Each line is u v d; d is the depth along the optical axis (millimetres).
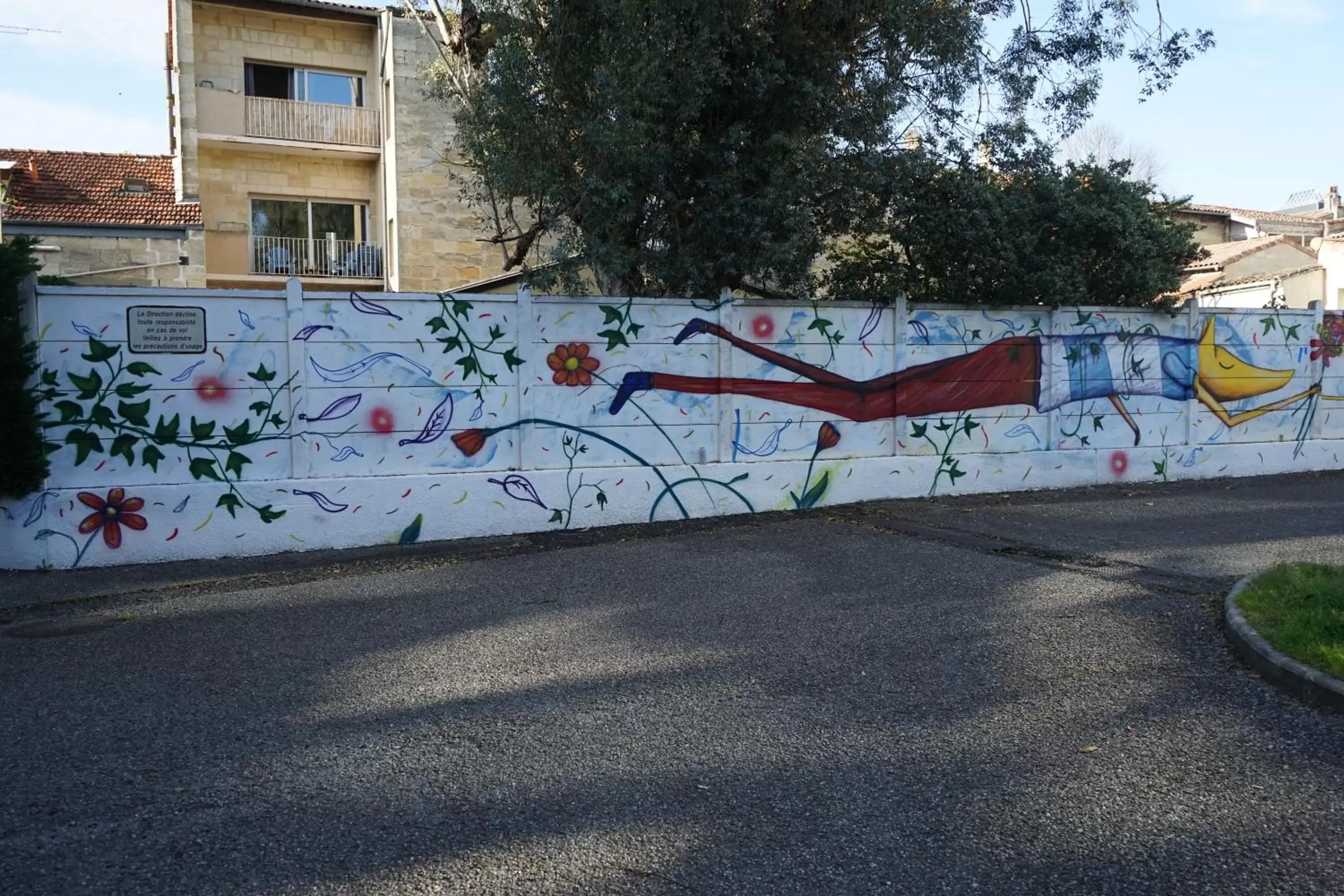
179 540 8711
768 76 9953
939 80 10797
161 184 23875
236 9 24359
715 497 10273
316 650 6055
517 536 9539
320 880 3373
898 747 4473
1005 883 3346
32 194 21359
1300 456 13047
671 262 10359
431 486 9344
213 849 3598
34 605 7309
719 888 3324
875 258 11500
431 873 3418
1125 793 3979
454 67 11812
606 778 4180
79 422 8508
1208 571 7473
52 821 3826
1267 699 4945
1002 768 4234
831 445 10750
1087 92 11320
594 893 3289
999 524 9562
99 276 20406
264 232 25656
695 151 10156
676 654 5840
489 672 5582
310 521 9031
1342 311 13320
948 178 10898
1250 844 3570
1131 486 11914
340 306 9094
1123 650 5730
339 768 4297
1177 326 12266
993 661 5598
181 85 23172
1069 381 11742
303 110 24875
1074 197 11141
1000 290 11094
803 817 3822
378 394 9242
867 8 10289
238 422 8875
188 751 4508
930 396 11133
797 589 7301
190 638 6367
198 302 8727
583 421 9844
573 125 9820
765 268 10469
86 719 4918
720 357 10258
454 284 24047
